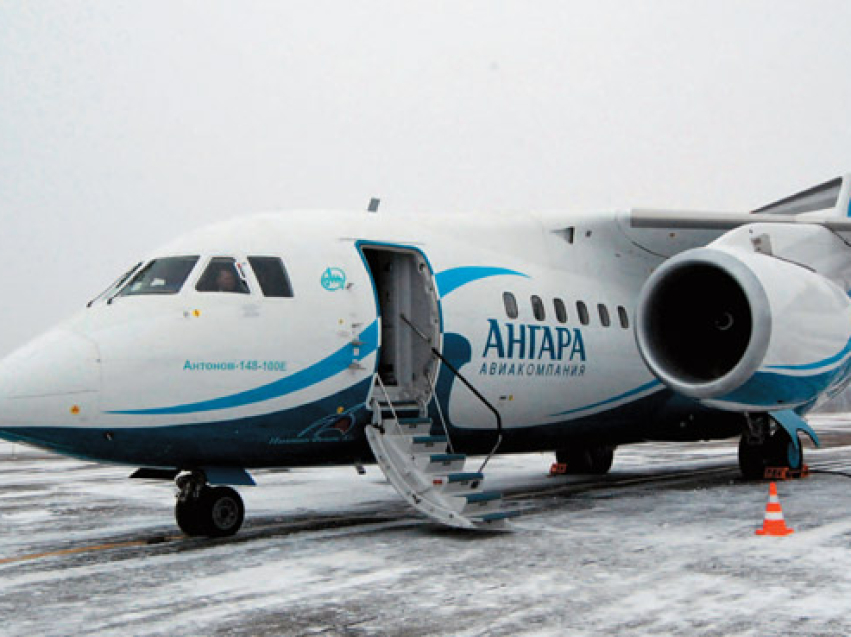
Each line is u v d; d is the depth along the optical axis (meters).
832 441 20.42
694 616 4.89
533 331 9.34
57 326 7.37
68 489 12.13
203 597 5.53
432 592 5.54
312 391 7.70
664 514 8.66
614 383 10.32
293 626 4.84
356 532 7.89
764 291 8.41
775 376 8.57
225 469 7.75
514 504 9.57
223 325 7.36
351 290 8.05
